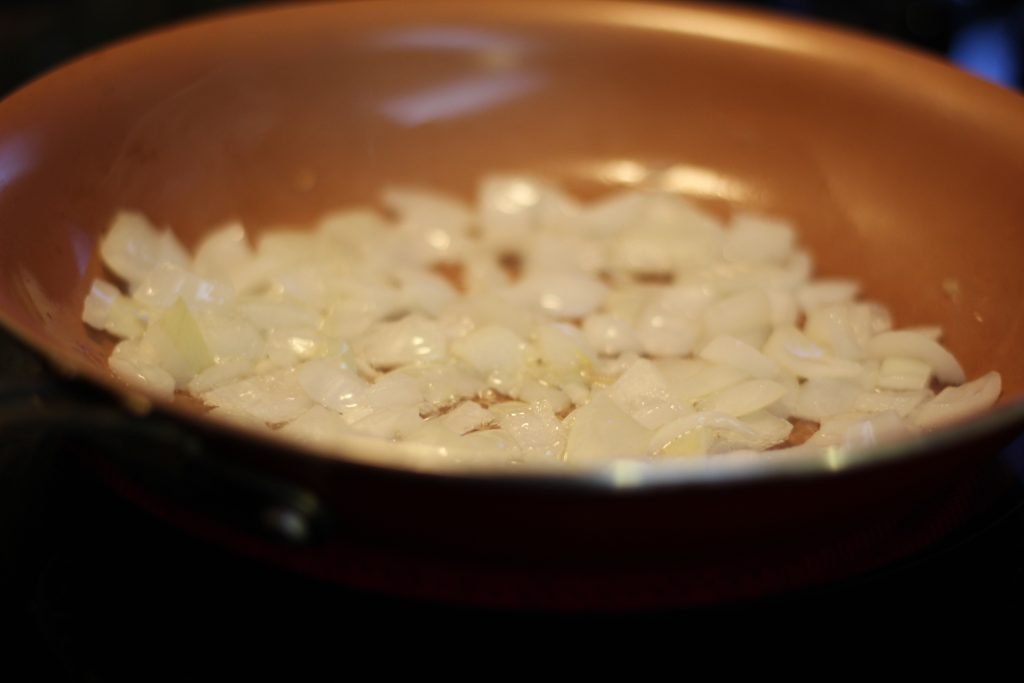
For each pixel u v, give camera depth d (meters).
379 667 0.34
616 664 0.34
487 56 0.46
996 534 0.36
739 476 0.31
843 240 0.44
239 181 0.43
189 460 0.32
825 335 0.41
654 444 0.37
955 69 0.43
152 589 0.35
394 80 0.45
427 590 0.34
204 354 0.39
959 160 0.42
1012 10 0.62
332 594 0.35
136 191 0.41
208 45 0.43
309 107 0.45
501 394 0.39
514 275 0.44
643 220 0.45
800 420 0.39
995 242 0.41
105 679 0.34
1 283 0.36
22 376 0.37
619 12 0.46
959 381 0.40
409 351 0.40
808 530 0.34
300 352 0.39
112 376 0.37
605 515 0.32
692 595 0.34
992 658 0.34
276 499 0.32
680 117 0.46
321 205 0.44
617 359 0.40
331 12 0.45
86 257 0.40
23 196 0.38
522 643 0.34
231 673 0.34
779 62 0.45
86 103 0.40
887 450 0.32
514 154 0.46
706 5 0.46
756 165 0.45
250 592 0.35
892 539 0.36
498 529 0.33
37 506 0.36
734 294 0.42
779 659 0.34
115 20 0.55
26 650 0.34
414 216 0.45
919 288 0.42
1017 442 0.38
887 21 0.62
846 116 0.44
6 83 0.51
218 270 0.42
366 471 0.31
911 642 0.34
